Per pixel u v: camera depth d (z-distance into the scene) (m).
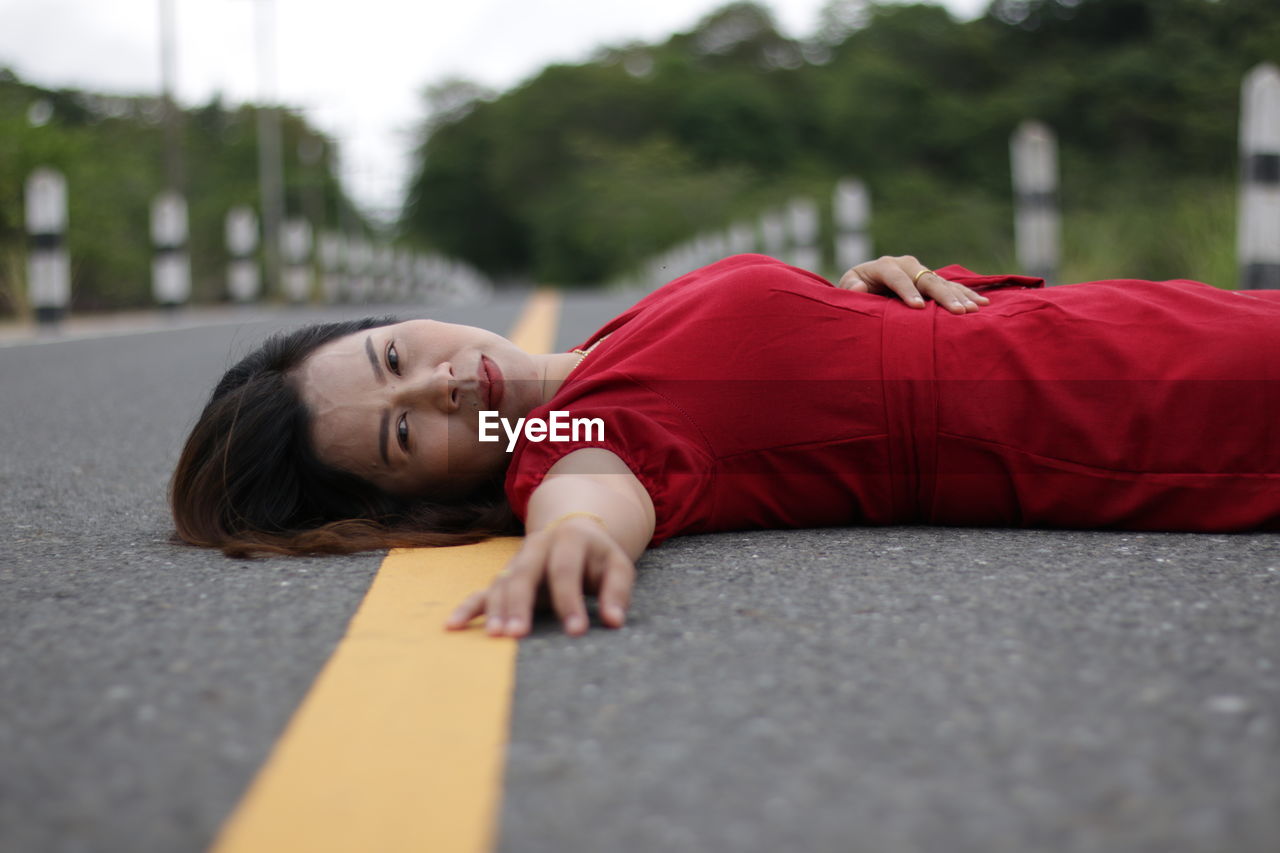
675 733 1.20
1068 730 1.17
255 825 1.02
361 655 1.46
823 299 2.19
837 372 2.12
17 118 14.16
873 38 58.12
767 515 2.18
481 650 1.47
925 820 1.00
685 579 1.80
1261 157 5.12
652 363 2.09
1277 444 2.03
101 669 1.42
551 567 1.57
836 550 1.99
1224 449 2.04
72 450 3.53
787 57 71.81
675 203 49.88
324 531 2.11
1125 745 1.13
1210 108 29.77
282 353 2.25
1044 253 7.47
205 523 2.19
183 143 36.06
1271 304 2.15
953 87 52.97
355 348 2.20
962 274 2.41
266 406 2.17
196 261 21.80
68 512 2.56
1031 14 51.19
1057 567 1.82
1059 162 29.30
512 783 1.09
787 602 1.65
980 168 42.69
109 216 15.42
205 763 1.15
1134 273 8.40
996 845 0.96
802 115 59.75
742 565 1.88
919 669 1.35
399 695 1.32
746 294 2.16
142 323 11.98
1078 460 2.08
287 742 1.20
